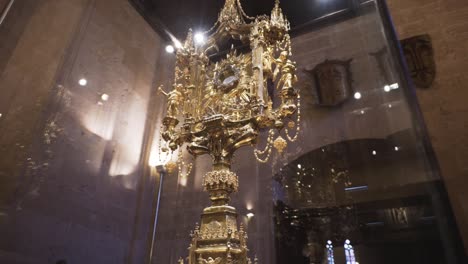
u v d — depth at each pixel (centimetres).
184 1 587
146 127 571
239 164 516
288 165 491
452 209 243
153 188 557
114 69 527
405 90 304
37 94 405
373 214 411
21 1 401
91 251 436
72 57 458
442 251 244
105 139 491
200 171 548
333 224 437
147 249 519
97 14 509
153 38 627
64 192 415
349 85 495
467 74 280
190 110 382
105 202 471
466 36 293
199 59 416
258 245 452
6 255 343
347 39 529
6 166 358
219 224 309
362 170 441
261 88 349
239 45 480
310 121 503
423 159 273
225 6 448
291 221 459
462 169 252
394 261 375
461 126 265
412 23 320
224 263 285
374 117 450
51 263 385
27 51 401
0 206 345
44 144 402
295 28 582
